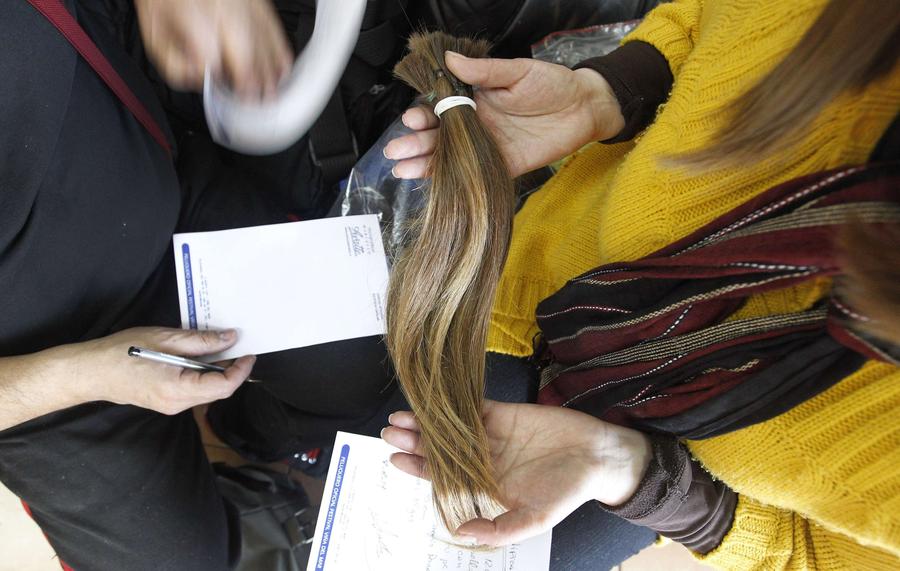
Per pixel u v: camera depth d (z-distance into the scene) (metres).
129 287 0.79
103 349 0.68
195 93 0.96
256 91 0.79
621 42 0.78
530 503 0.56
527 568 0.68
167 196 0.82
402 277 0.64
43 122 0.64
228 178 0.97
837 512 0.51
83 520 0.83
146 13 0.70
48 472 0.78
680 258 0.50
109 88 0.75
